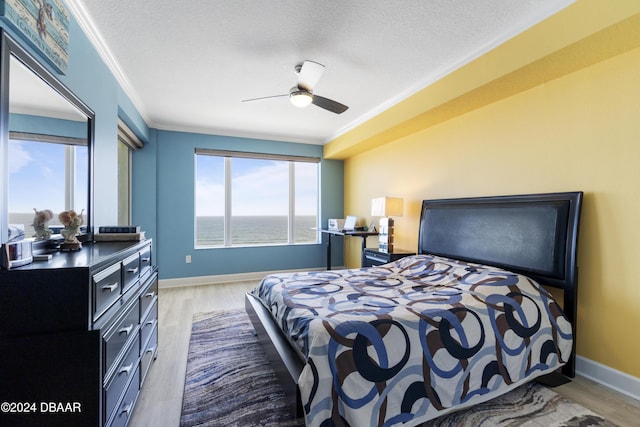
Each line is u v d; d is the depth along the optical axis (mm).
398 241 3973
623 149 1843
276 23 2014
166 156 4402
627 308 1829
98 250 1488
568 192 2078
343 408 1296
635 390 1781
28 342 1019
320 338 1401
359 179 5016
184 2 1812
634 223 1798
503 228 2418
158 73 2729
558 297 2160
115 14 1910
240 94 3229
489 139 2709
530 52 1955
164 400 1755
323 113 3871
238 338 2648
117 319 1293
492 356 1651
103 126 2266
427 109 2855
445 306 1721
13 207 1190
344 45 2275
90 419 1057
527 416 1604
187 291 4191
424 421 1424
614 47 1773
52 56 1474
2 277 1005
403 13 1905
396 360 1431
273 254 5070
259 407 1701
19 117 1221
